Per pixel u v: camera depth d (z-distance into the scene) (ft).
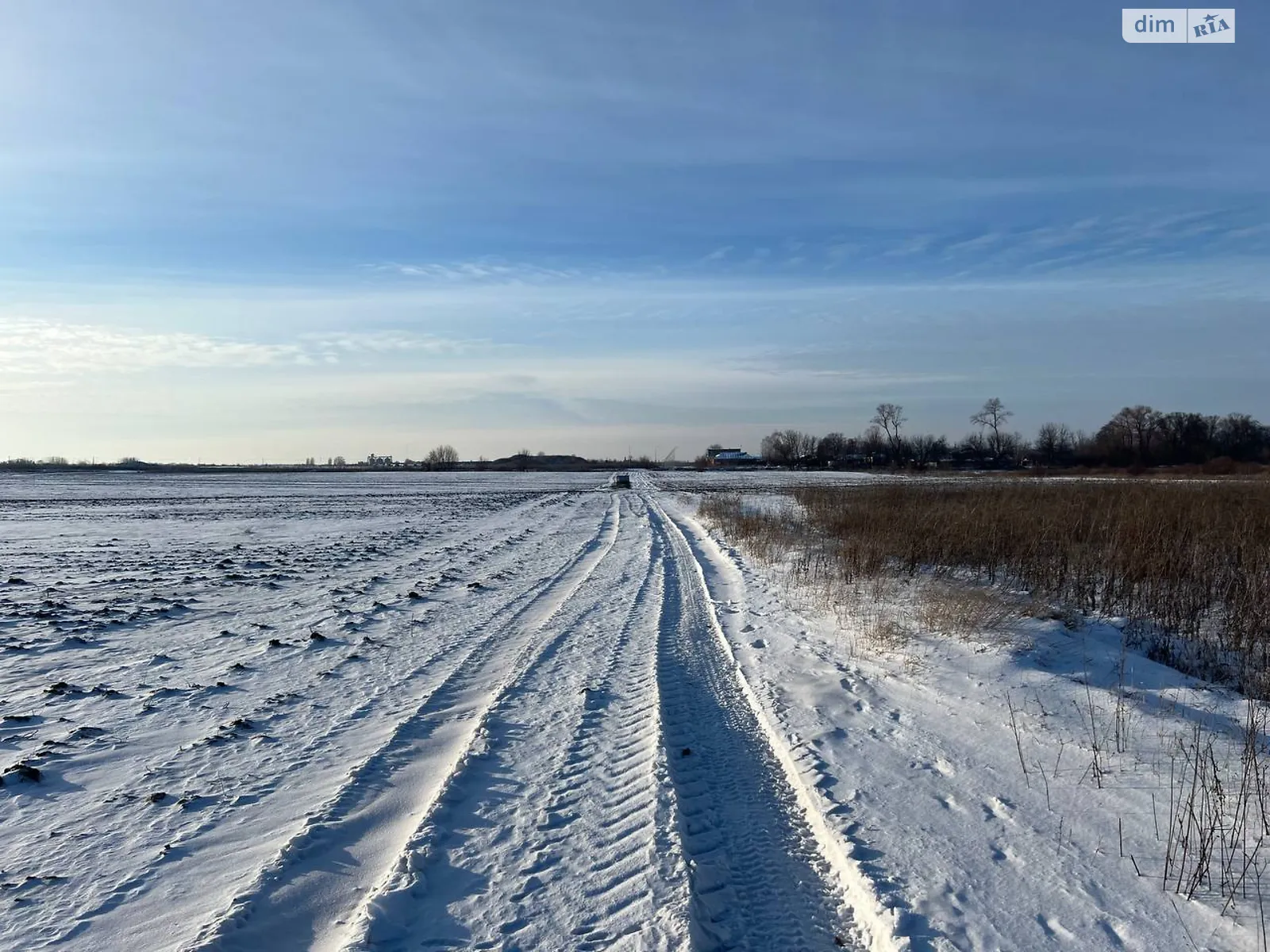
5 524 113.91
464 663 32.22
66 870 15.81
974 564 48.47
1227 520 52.39
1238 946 12.87
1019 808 18.02
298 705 26.89
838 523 71.72
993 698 25.38
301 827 17.63
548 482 302.66
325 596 49.57
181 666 32.55
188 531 102.47
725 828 17.54
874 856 15.88
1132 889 14.61
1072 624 33.71
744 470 430.20
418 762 21.56
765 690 27.53
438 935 13.38
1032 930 13.41
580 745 22.38
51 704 27.25
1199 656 30.40
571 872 15.39
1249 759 19.22
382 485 284.82
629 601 45.65
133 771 21.11
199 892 14.96
